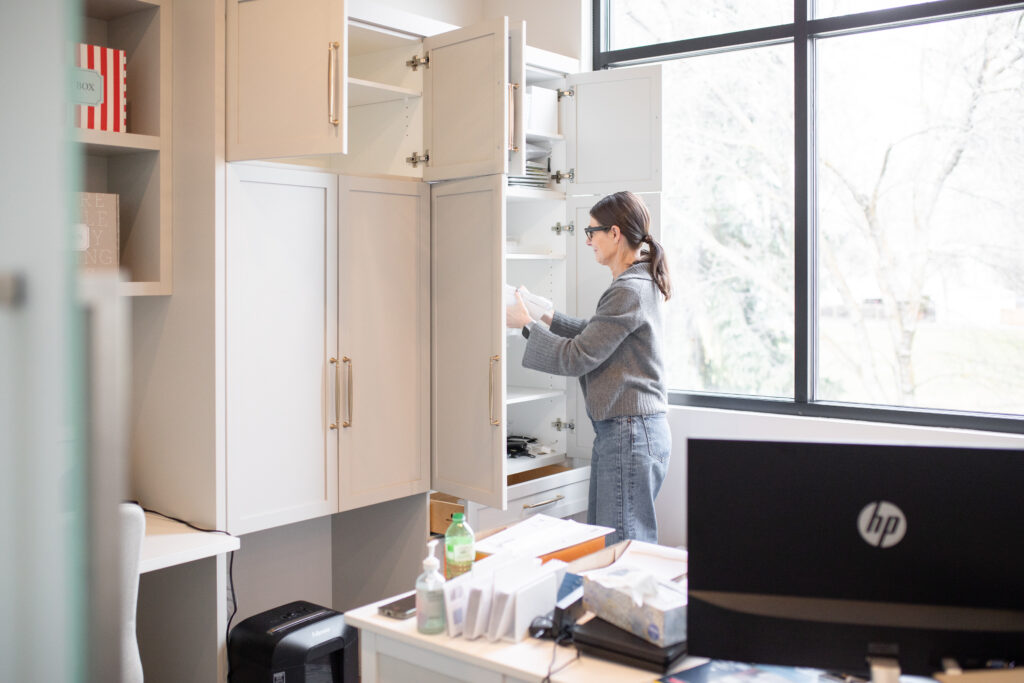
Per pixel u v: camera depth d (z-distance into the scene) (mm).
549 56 3672
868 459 1238
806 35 3537
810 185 3574
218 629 2580
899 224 3414
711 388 3893
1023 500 1209
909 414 3350
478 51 2871
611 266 3070
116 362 349
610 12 4066
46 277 334
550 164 3848
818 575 1251
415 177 3148
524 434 3943
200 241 2588
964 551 1219
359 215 2936
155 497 2789
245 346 2633
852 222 3518
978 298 3254
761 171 3736
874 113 3453
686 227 3934
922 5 3287
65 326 337
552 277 3846
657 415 2941
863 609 1238
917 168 3367
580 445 3768
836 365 3574
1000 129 3193
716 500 1277
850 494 1243
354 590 3400
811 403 3580
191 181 2607
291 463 2773
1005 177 3188
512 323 3098
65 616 344
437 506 3230
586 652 1545
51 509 338
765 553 1264
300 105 2445
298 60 2443
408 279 3104
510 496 3318
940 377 3342
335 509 2898
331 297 2861
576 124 3771
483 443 3004
